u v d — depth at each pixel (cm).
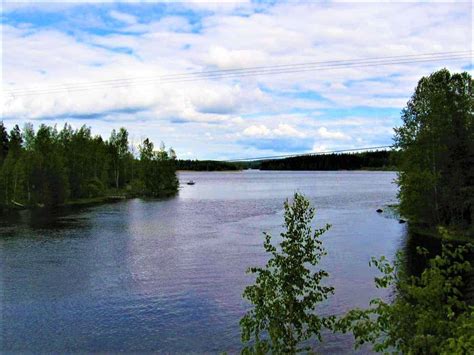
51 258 4588
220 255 4638
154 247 5122
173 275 3875
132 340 2558
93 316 2914
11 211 9100
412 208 6238
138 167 15462
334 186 17662
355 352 2350
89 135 14150
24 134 13100
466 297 3002
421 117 6184
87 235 5994
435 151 6047
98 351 2422
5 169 9712
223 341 2525
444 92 6259
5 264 4328
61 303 3172
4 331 2686
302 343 2445
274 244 5166
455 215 6125
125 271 4031
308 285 1330
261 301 1294
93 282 3684
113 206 10125
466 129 6103
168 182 14675
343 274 3772
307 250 1319
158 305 3116
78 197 11894
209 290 3431
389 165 10256
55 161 10625
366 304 3031
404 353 1105
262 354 1266
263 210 9075
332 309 2950
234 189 16500
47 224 7088
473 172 5872
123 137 15338
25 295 3356
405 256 4381
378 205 9506
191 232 6197
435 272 1158
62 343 2520
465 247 1216
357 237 5462
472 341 928
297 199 1357
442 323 1071
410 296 1322
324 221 6875
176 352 2403
